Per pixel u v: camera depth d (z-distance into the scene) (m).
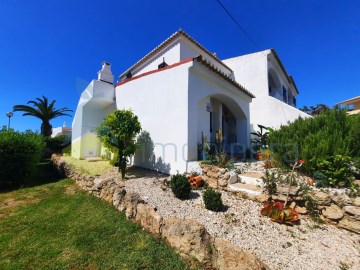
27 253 3.66
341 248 3.54
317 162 5.36
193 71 8.27
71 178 9.22
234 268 2.91
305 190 4.66
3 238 4.16
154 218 4.20
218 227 4.04
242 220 4.34
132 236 4.09
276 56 17.66
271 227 4.12
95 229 4.42
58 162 11.71
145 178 7.38
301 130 7.00
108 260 3.42
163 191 5.86
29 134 10.23
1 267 3.31
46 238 4.14
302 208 4.56
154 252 3.57
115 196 5.55
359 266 3.15
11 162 8.47
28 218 5.10
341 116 6.79
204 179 6.48
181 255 3.48
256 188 5.58
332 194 4.54
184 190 5.41
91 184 7.03
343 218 4.11
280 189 4.89
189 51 12.98
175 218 3.98
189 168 7.37
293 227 4.15
